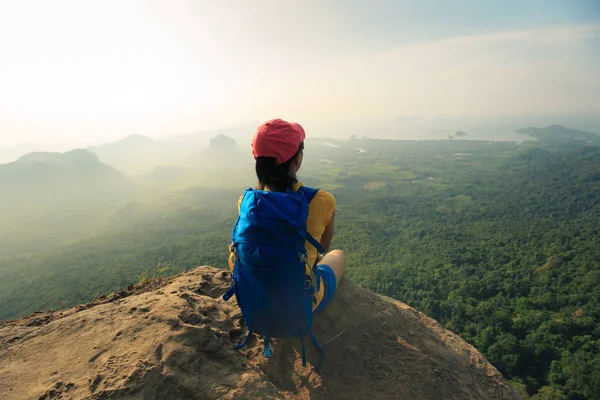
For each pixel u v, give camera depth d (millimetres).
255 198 1661
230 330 2156
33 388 1615
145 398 1484
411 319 2668
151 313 2066
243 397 1517
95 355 1793
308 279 1673
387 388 1945
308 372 2037
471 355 2486
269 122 1774
